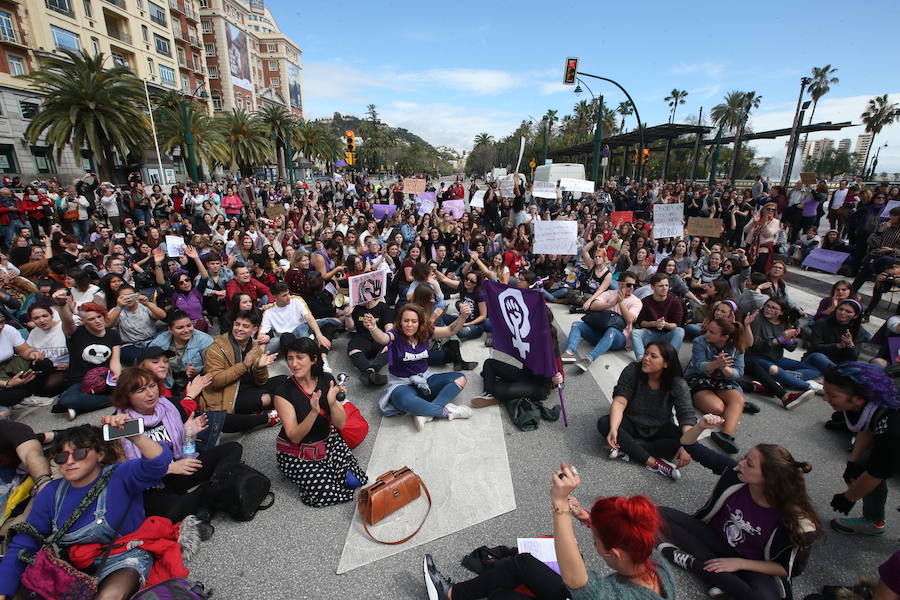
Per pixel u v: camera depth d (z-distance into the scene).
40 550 2.28
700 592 2.59
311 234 13.04
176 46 46.72
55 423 4.48
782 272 6.40
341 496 3.30
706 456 3.35
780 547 2.38
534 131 75.88
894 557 1.95
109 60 35.09
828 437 4.16
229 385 4.16
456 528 3.07
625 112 67.44
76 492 2.41
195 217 14.40
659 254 9.40
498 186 18.08
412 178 16.12
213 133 33.19
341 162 66.50
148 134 24.77
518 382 4.51
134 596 2.13
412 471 3.44
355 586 2.65
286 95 86.94
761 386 4.89
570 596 1.94
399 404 4.29
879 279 6.55
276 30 92.94
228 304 6.59
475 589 2.37
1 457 3.07
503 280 7.62
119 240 10.19
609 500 1.76
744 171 64.69
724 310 4.42
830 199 13.90
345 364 5.80
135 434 2.47
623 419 3.84
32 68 27.77
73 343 4.71
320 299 6.80
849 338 4.99
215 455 3.38
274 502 3.36
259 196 24.19
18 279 6.31
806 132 24.33
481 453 3.90
